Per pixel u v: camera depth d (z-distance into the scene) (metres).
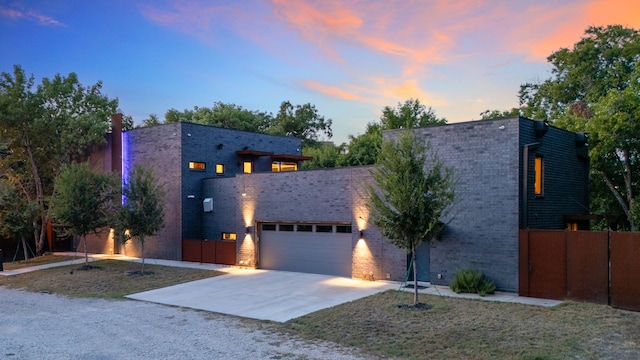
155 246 25.08
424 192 11.93
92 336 9.88
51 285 17.69
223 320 11.33
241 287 16.08
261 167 28.14
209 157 25.38
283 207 19.97
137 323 11.12
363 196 17.31
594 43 28.88
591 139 20.81
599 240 12.20
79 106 28.97
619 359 7.68
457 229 14.95
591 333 9.26
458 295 13.65
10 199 25.64
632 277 11.61
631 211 18.58
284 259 20.11
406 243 11.97
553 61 31.42
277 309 12.45
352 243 17.72
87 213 21.44
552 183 15.81
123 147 26.89
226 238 23.83
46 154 28.11
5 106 25.75
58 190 22.69
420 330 9.80
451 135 15.20
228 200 23.75
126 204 20.53
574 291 12.56
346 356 8.22
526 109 32.66
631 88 20.12
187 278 18.36
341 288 15.45
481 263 14.44
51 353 8.62
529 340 8.84
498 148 14.27
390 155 12.03
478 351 8.26
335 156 37.97
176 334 9.97
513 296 13.43
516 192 13.87
